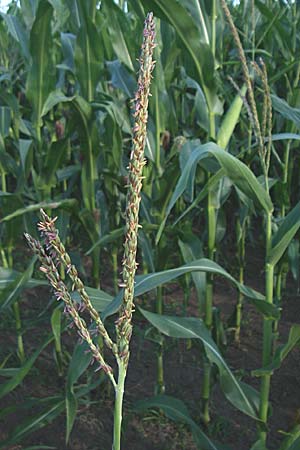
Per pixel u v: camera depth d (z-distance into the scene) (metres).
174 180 3.10
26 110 5.05
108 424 3.11
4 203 3.31
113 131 3.29
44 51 3.28
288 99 4.20
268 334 2.31
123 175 3.44
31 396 3.35
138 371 3.65
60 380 3.51
